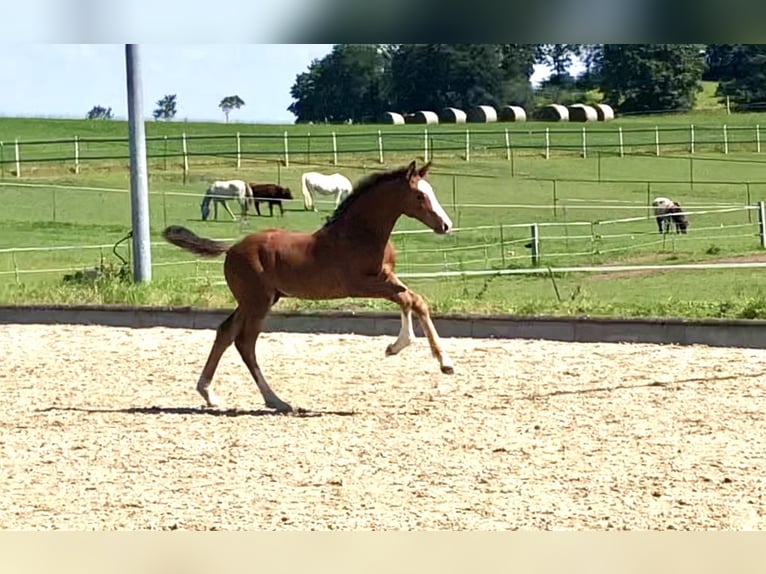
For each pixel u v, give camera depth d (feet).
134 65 64.64
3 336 54.34
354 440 31.48
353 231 35.58
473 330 51.11
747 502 24.29
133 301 60.44
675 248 90.89
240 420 34.83
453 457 29.12
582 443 30.50
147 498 25.39
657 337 48.52
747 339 47.06
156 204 118.21
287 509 24.25
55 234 100.99
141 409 36.88
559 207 118.01
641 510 23.73
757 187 133.80
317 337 51.70
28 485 26.78
